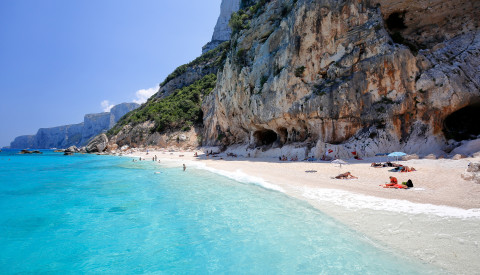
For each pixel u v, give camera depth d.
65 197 15.38
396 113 23.28
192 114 70.25
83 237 9.14
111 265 7.14
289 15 32.41
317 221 9.02
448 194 10.47
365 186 13.27
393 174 15.44
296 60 29.98
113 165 36.09
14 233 9.62
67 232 9.64
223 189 15.99
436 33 24.80
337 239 7.57
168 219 10.63
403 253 6.41
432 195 10.55
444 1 23.84
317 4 28.19
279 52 32.47
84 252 7.96
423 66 22.92
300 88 29.52
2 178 24.00
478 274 5.27
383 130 23.89
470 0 23.09
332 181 15.30
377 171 16.86
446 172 14.06
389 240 7.11
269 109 33.06
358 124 25.61
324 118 27.34
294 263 6.56
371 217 8.80
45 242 8.77
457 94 21.05
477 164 12.68
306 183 15.41
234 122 44.94
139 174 25.38
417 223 7.90
